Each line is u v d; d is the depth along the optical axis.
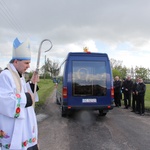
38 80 2.84
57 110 12.13
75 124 8.51
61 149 5.59
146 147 5.81
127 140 6.41
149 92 25.66
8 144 2.31
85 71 9.05
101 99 9.07
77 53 9.08
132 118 9.90
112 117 10.08
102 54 9.16
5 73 2.33
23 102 2.26
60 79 11.76
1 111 2.21
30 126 2.50
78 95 8.98
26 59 2.49
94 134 7.04
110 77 9.14
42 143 6.07
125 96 13.22
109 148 5.70
